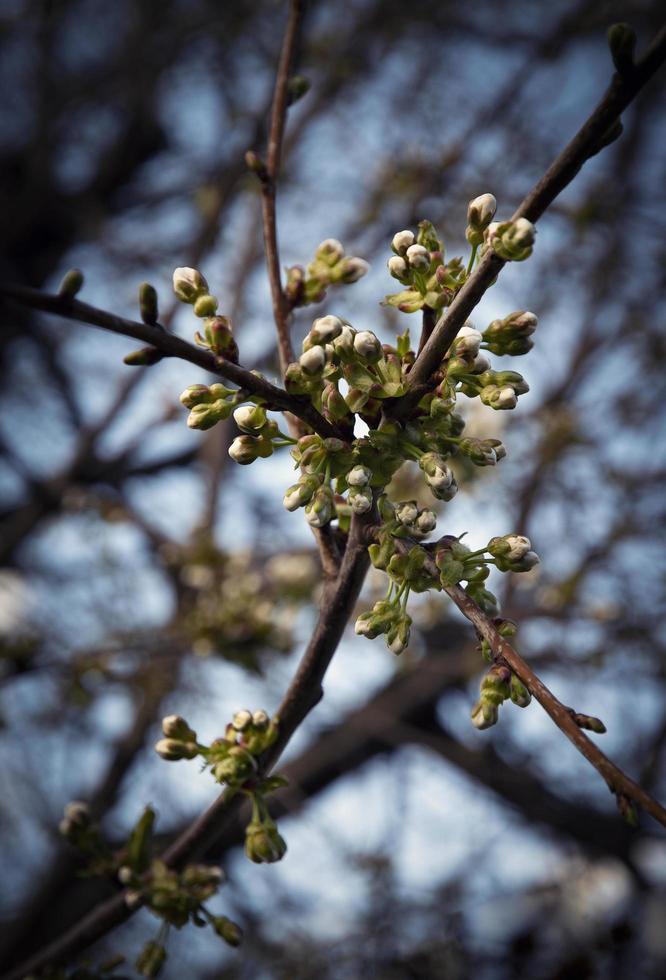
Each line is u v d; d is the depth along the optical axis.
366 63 7.60
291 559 5.93
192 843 2.55
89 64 9.18
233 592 5.67
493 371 1.94
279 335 2.62
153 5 8.56
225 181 6.55
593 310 7.48
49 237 9.81
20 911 7.16
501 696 1.75
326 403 1.96
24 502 8.69
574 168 1.72
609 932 4.86
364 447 1.96
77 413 8.66
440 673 7.45
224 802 2.45
